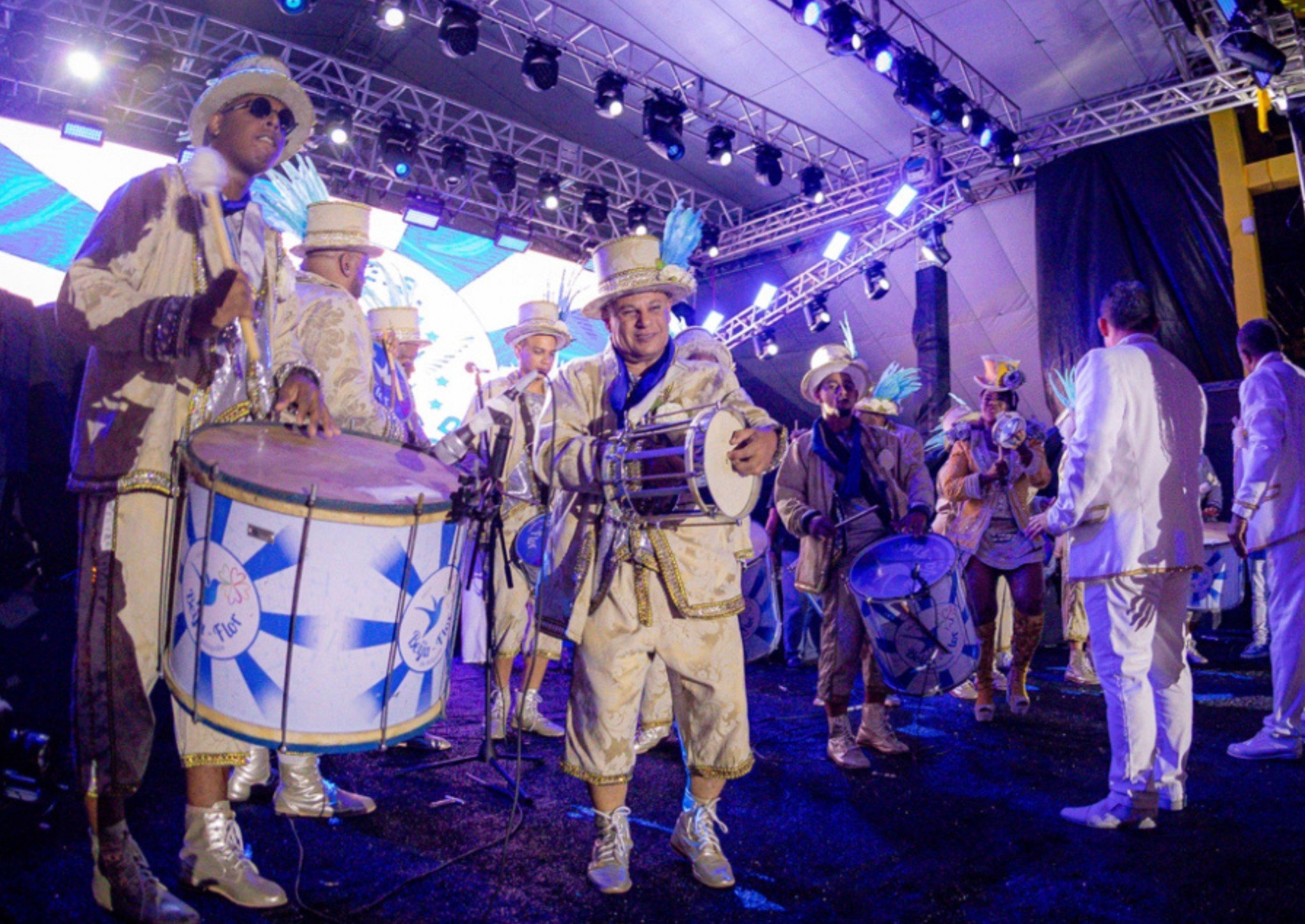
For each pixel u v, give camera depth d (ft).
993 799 10.55
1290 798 10.41
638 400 8.05
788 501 13.33
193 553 6.12
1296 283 32.91
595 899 7.48
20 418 20.83
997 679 19.30
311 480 6.22
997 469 15.14
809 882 8.00
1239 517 12.26
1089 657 19.26
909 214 36.68
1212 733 13.93
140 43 28.50
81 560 6.55
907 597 11.66
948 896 7.70
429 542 6.40
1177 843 8.96
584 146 37.11
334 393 8.67
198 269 6.86
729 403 8.02
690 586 7.77
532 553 12.47
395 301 15.75
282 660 5.90
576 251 38.04
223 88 7.03
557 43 29.12
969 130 31.40
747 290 44.78
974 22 29.84
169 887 7.06
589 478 7.70
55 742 8.61
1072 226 34.94
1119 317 10.48
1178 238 33.19
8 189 27.22
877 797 10.61
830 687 12.34
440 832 8.96
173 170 6.95
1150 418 9.64
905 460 13.62
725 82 32.96
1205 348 33.09
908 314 42.27
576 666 8.04
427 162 34.53
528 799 10.06
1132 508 9.60
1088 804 10.34
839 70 32.07
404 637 6.28
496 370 35.19
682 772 11.69
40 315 21.93
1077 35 30.45
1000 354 40.68
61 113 27.99
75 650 6.48
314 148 33.01
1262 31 27.55
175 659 6.26
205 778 6.95
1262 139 32.60
